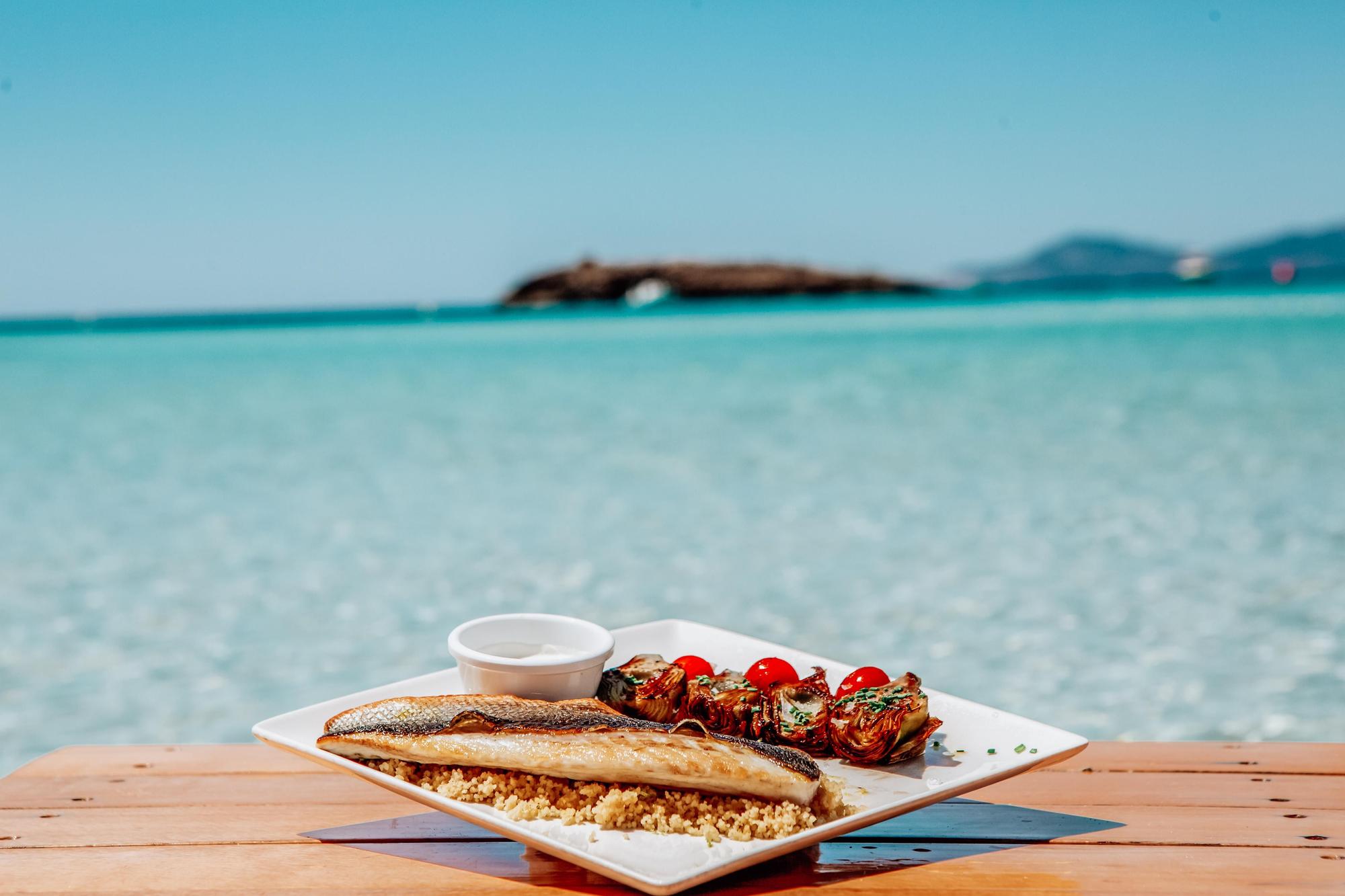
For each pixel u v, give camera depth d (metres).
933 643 6.88
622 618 7.67
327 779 2.40
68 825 2.13
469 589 8.66
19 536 11.30
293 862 1.95
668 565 9.29
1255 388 21.92
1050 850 1.98
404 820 2.16
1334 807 2.20
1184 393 21.45
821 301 124.06
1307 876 1.87
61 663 6.98
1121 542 9.47
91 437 20.61
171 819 2.17
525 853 1.98
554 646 2.30
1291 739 5.22
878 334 51.62
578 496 12.88
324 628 7.66
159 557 10.19
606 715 1.97
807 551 9.62
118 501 13.41
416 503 12.71
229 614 8.09
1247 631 6.88
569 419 21.33
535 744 1.88
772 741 2.24
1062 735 2.10
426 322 113.56
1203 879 1.86
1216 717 5.51
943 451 15.35
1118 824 2.12
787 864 1.91
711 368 34.53
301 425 21.70
